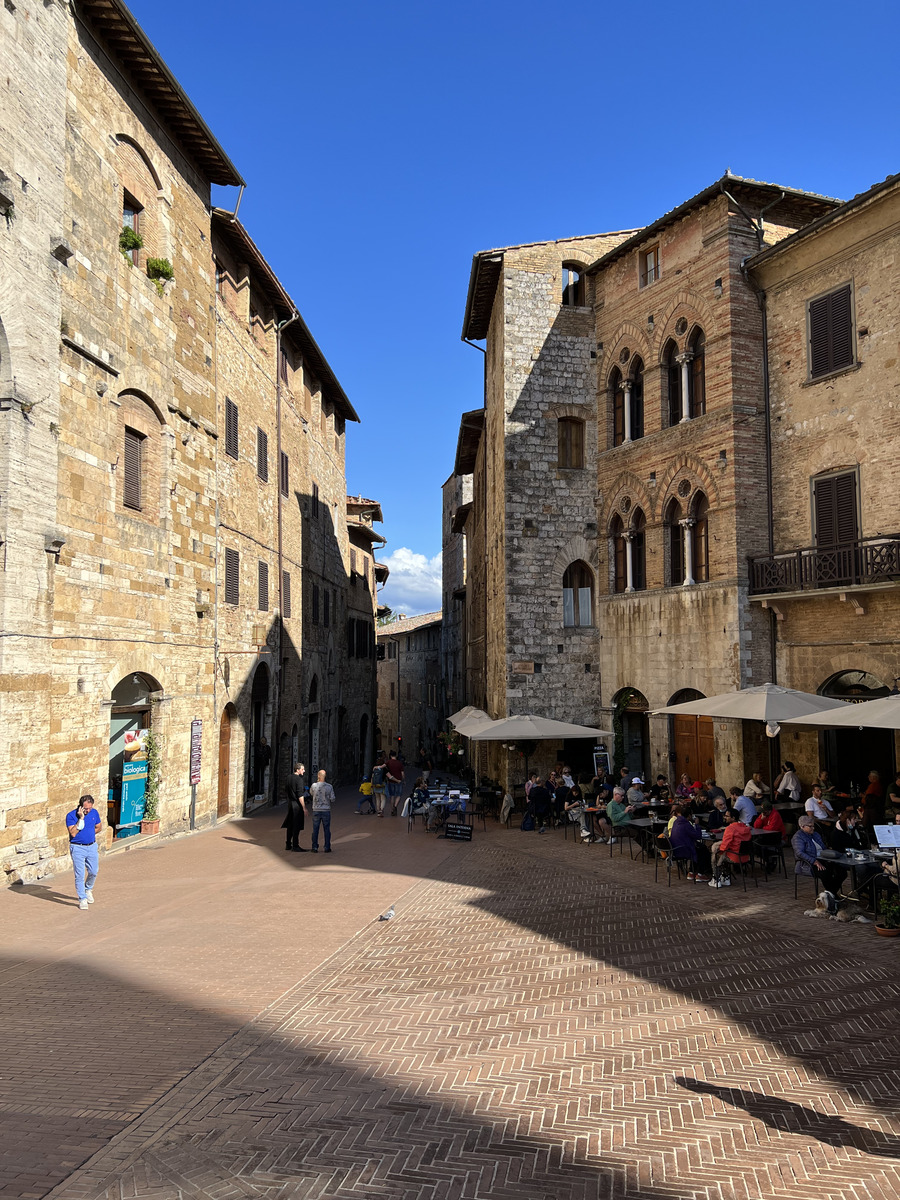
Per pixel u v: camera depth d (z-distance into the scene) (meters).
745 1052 8.41
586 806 22.47
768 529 22.00
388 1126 6.94
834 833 14.93
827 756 20.42
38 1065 7.91
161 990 9.98
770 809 17.20
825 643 19.98
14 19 15.14
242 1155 6.46
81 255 17.27
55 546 15.85
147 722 20.59
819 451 20.62
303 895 14.97
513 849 20.39
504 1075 7.89
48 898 14.17
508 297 27.78
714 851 15.83
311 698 38.00
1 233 14.65
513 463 27.39
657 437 24.69
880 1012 9.38
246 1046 8.42
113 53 18.83
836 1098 7.46
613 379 27.28
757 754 21.28
